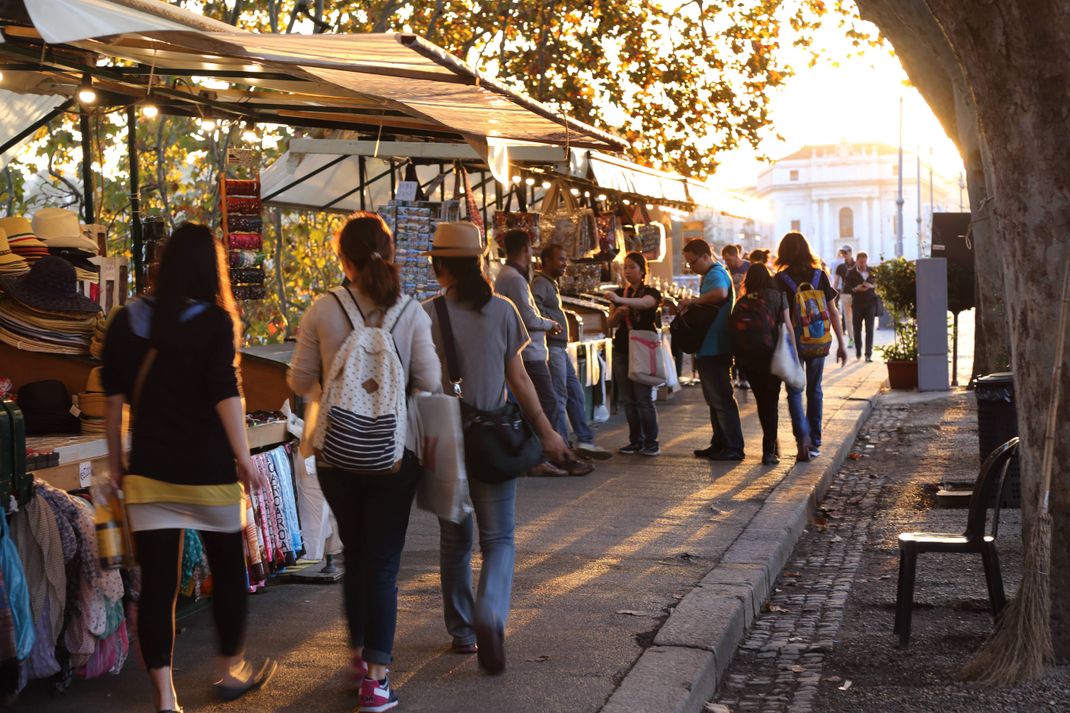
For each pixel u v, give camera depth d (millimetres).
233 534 4316
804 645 5695
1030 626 4906
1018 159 5066
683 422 13695
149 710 4441
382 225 4398
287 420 6273
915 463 11070
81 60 6898
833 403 14953
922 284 16703
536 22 18469
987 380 8633
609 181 12031
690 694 4574
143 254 8625
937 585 6676
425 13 18891
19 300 5723
